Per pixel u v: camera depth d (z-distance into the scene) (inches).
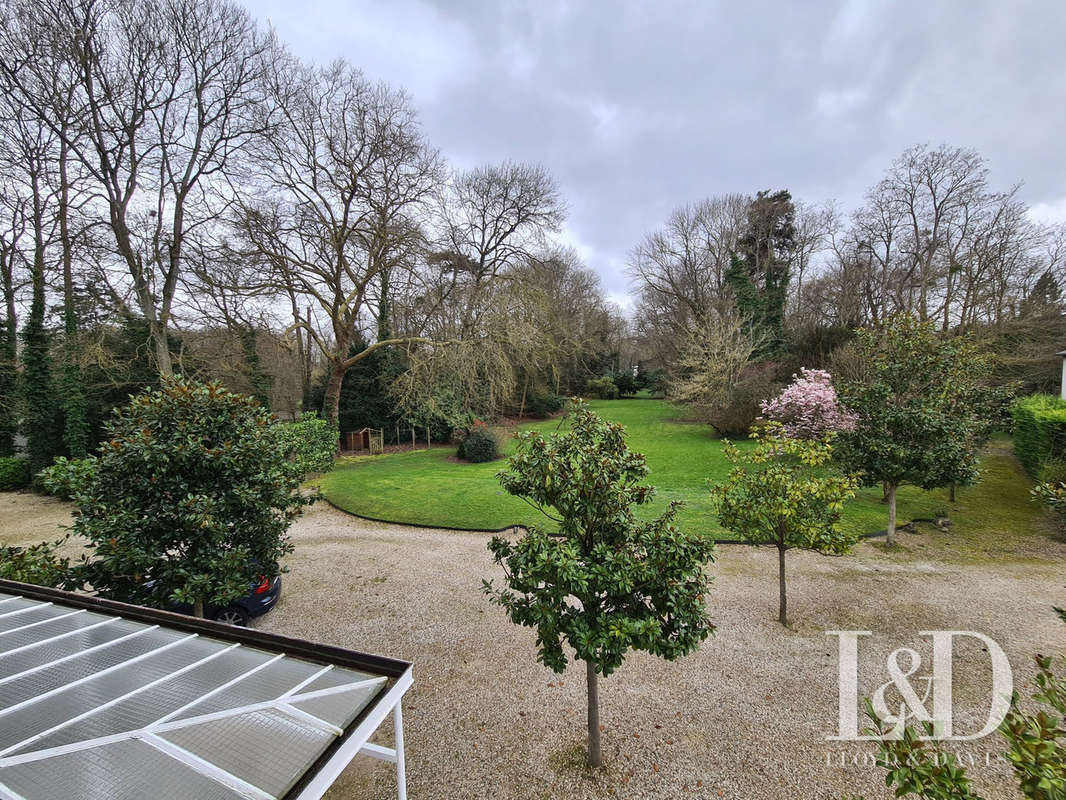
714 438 738.2
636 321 1451.8
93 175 525.7
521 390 1060.5
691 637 130.7
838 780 141.5
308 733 78.8
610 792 138.3
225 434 188.5
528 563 130.6
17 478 558.9
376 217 668.7
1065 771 65.2
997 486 449.7
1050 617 236.4
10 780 65.2
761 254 1165.7
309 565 319.9
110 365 522.9
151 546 169.2
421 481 545.0
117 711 81.7
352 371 859.4
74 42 468.8
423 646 220.5
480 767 148.6
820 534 216.7
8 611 122.7
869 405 318.3
